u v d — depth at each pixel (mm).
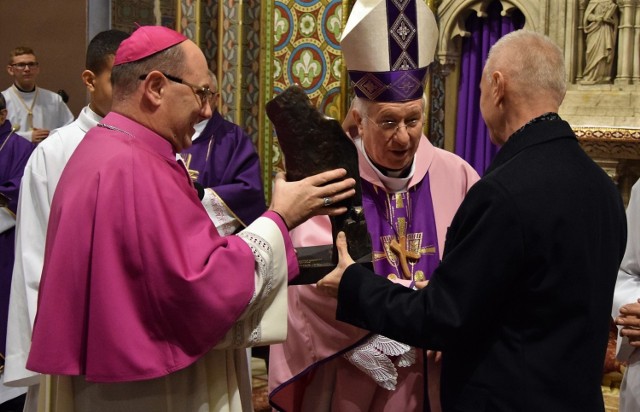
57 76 7805
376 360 2586
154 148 2066
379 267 2740
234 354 2301
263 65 5711
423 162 2842
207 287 1947
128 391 2043
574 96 4531
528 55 2195
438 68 4996
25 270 3076
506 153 2184
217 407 2154
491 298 2076
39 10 7840
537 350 2082
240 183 3848
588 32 4516
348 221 2307
